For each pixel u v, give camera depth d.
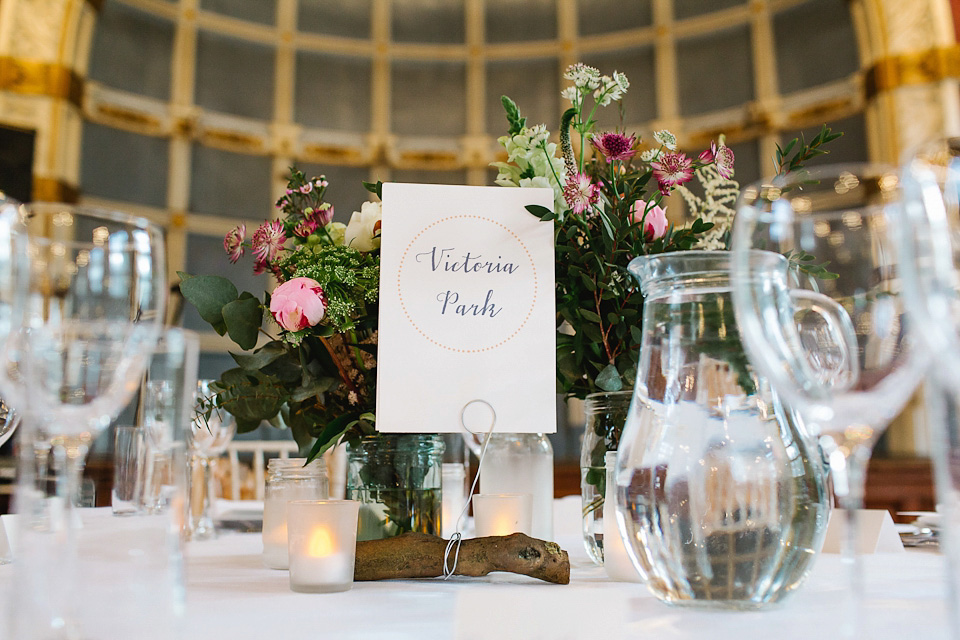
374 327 0.85
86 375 0.52
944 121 5.20
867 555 0.87
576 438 5.66
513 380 0.79
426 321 0.79
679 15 6.18
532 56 6.45
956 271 0.48
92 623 0.47
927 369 0.47
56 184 5.30
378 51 6.44
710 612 0.57
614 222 0.80
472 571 0.70
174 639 0.48
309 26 6.33
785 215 0.52
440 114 6.47
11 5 5.25
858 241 0.50
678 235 0.85
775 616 0.55
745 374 0.59
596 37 6.37
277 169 6.21
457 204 0.82
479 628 0.51
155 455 0.55
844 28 5.59
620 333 0.82
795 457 0.58
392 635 0.50
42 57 5.31
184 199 5.90
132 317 0.54
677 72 6.19
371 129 6.41
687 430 0.58
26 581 0.48
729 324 0.60
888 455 5.09
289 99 6.27
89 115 5.55
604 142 0.81
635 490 0.59
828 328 0.50
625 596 0.63
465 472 1.07
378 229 0.89
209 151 6.03
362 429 0.83
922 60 5.27
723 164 0.85
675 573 0.57
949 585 0.45
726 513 0.57
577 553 0.97
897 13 5.33
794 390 0.48
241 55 6.18
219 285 0.86
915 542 0.97
